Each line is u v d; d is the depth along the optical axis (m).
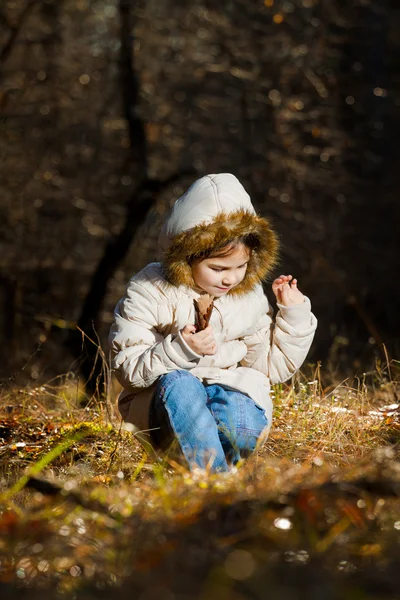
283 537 3.20
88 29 19.98
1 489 4.53
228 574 2.86
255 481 3.91
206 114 20.48
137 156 14.73
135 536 3.29
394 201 20.34
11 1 17.88
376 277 19.75
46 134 20.42
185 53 19.86
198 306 4.91
